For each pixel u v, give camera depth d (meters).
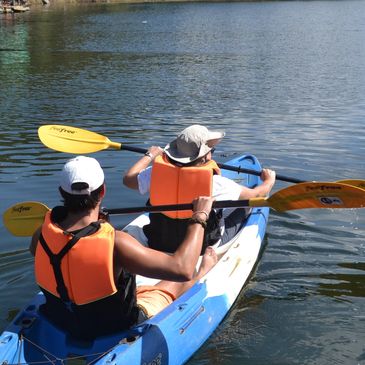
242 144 8.15
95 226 2.54
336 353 3.31
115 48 23.27
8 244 4.71
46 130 5.20
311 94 12.44
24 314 3.05
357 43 24.31
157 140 8.40
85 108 11.19
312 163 7.20
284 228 5.09
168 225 3.83
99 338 2.80
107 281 2.56
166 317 3.13
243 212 4.83
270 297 3.97
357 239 4.88
